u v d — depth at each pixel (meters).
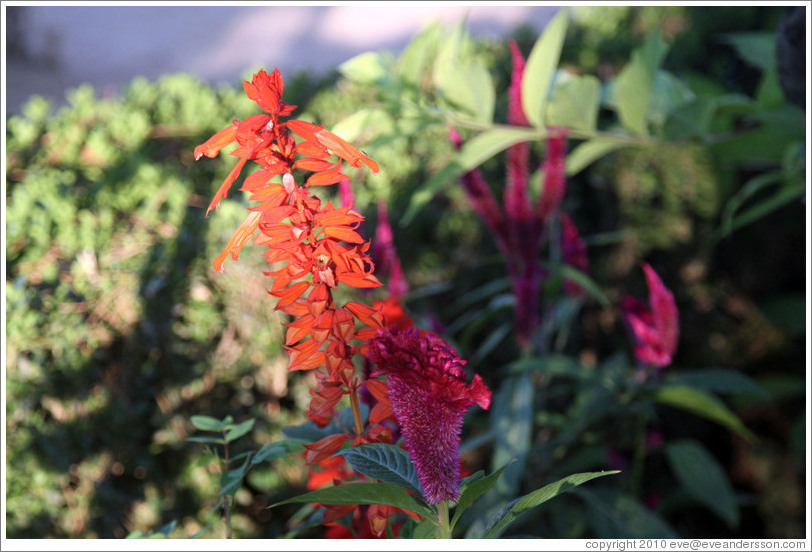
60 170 1.86
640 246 2.60
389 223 2.08
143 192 1.85
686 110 1.59
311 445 0.79
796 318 2.75
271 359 1.84
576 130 1.63
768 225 2.89
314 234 0.72
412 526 0.90
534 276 1.71
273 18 5.89
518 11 5.20
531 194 1.92
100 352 1.70
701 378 1.66
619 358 1.85
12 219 1.70
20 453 1.59
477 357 1.89
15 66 4.84
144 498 1.76
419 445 0.69
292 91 2.28
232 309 1.80
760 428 2.89
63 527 1.65
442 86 1.55
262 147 0.66
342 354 0.72
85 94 2.07
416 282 2.17
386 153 2.18
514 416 1.67
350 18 5.77
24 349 1.62
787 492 2.72
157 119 2.05
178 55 5.26
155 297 1.74
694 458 1.85
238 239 0.69
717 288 2.83
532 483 1.92
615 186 2.59
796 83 1.59
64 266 1.73
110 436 1.69
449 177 1.55
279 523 1.91
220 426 1.02
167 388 1.76
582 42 2.72
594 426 2.36
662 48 1.58
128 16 5.93
